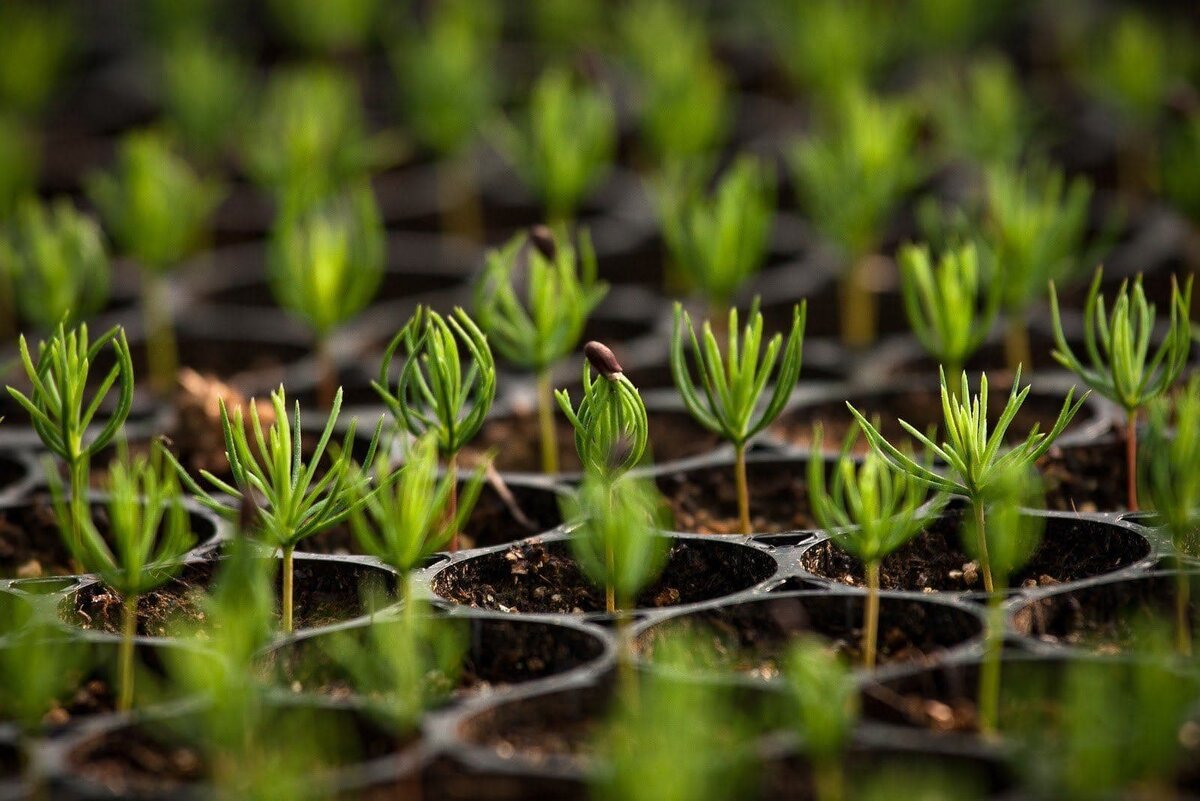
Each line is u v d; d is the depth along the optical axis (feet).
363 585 1.59
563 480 1.76
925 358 2.07
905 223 2.75
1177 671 1.43
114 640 1.51
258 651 1.49
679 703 1.36
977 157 2.51
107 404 2.05
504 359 2.11
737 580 1.61
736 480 1.72
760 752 1.39
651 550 1.59
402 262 2.66
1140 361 1.65
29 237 2.00
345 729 1.44
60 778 1.40
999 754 1.38
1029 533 1.61
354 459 1.81
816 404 1.92
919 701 1.45
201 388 1.84
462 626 1.53
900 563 1.62
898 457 1.53
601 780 1.37
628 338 2.27
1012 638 1.48
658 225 2.69
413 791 1.39
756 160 3.17
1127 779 1.37
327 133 2.49
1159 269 2.35
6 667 1.46
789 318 2.33
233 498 1.73
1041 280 1.92
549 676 1.51
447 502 1.64
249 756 1.40
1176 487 1.49
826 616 1.54
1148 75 2.65
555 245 1.75
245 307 2.50
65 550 1.72
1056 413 1.87
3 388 2.08
